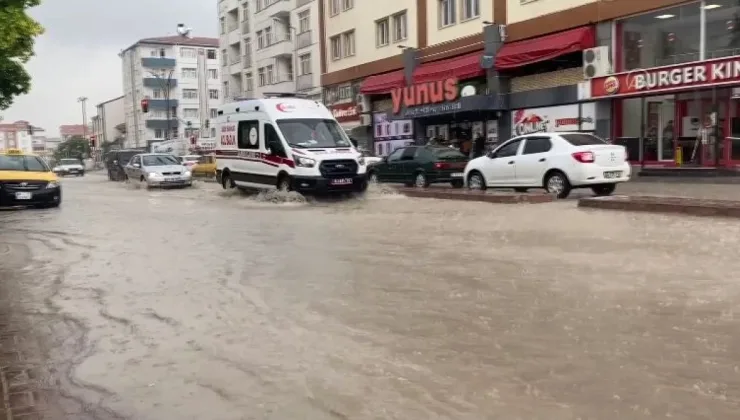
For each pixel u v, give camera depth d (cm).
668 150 2272
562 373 418
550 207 1369
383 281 696
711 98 2145
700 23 2123
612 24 2361
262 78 5206
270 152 1828
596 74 2370
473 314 559
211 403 391
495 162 1716
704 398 374
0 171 1734
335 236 1051
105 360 476
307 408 379
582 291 622
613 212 1238
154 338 524
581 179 1498
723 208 1111
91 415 381
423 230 1093
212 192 2308
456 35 3066
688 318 524
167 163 2862
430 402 381
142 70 8981
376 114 3728
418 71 3238
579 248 855
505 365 436
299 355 471
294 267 791
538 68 2695
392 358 457
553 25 2556
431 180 2056
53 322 582
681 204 1177
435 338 498
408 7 3366
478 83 2953
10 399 407
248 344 500
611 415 356
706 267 708
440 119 3250
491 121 2936
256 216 1405
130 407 391
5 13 1620
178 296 661
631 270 706
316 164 1708
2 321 589
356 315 568
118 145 9844
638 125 2347
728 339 471
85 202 1988
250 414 373
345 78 3922
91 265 859
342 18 3941
